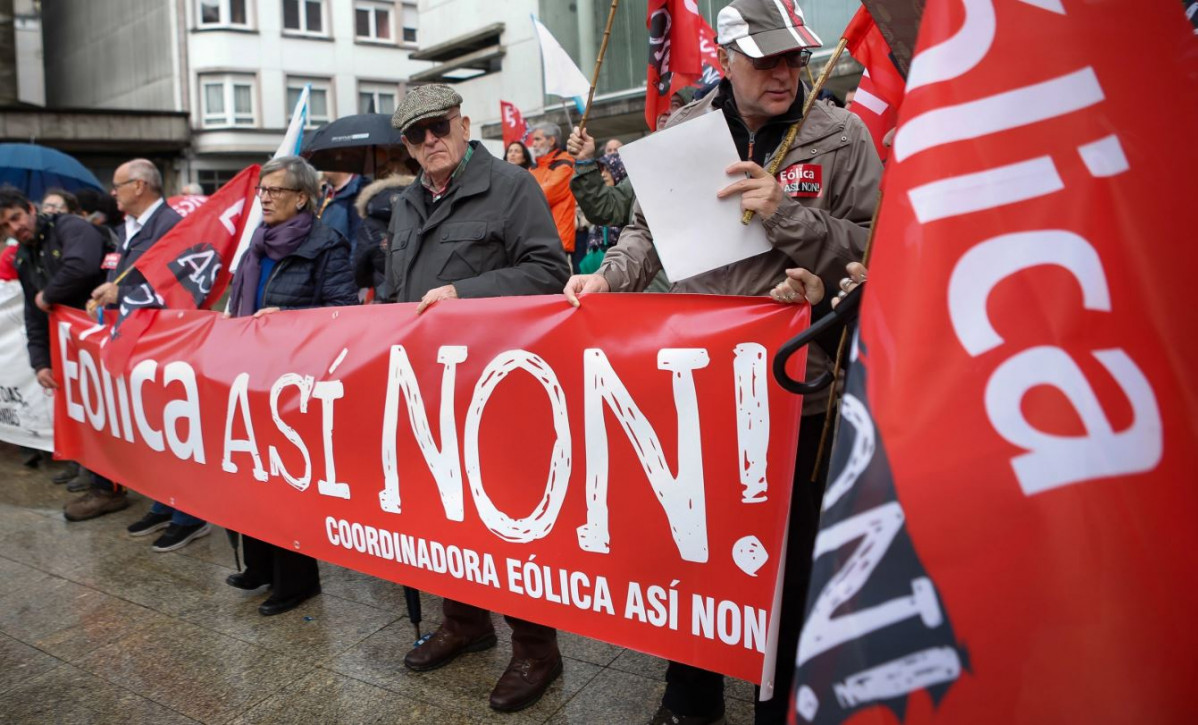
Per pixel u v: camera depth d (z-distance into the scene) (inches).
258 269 135.5
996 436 39.9
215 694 107.6
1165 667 37.6
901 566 40.6
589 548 85.4
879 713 40.6
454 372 95.5
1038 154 41.2
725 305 76.2
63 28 1455.5
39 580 146.9
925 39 44.1
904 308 42.1
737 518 76.0
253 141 1180.5
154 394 141.9
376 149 192.1
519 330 89.7
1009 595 39.0
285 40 1183.6
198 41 1157.7
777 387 73.5
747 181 73.1
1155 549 38.2
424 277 109.8
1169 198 40.1
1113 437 38.9
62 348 169.6
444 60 665.6
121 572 149.3
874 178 80.0
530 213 107.8
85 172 355.9
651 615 81.9
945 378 40.9
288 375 115.6
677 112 91.9
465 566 96.3
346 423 107.8
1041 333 40.0
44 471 219.9
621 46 469.7
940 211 42.1
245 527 125.5
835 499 42.8
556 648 106.0
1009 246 40.9
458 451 95.7
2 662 118.0
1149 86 40.9
